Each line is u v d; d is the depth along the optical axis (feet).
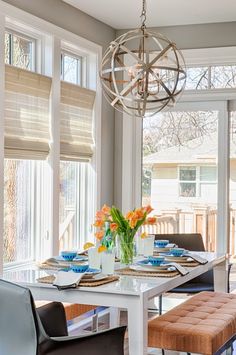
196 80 18.33
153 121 18.97
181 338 9.93
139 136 19.04
